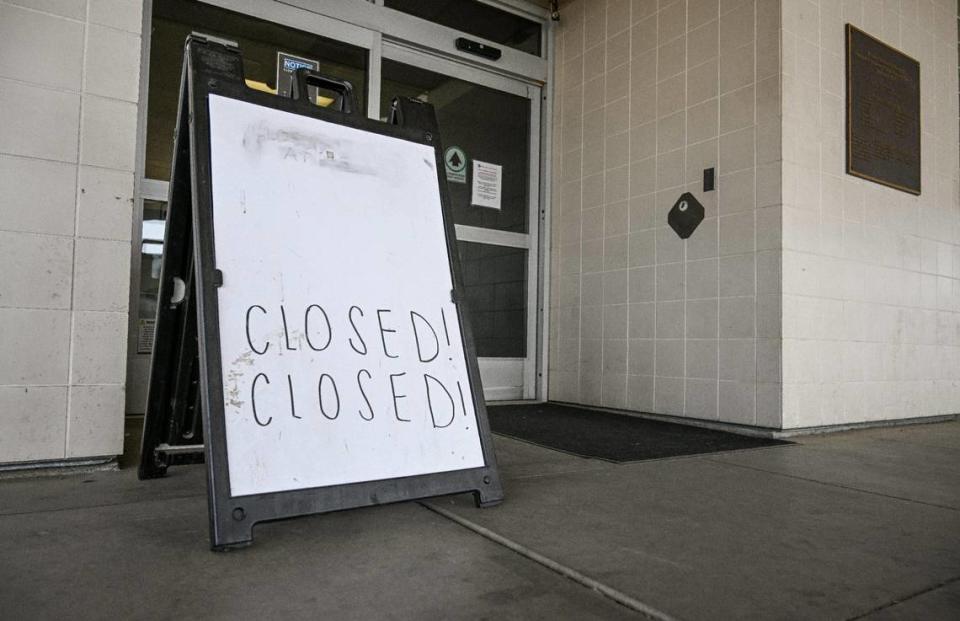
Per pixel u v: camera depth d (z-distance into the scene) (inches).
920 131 142.4
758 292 112.8
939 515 60.0
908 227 137.4
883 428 127.1
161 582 39.9
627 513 58.8
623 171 144.1
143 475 67.4
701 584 41.6
